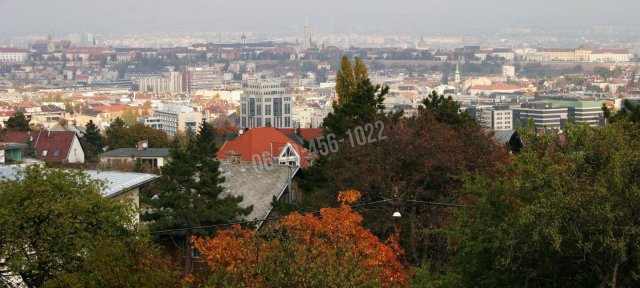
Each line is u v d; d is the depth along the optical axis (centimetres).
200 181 10044
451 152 10719
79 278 5925
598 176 6362
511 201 6688
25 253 6250
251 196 11344
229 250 6662
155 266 6175
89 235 6284
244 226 9812
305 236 6575
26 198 6381
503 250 6550
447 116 13000
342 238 6706
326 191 10694
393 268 7362
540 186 6412
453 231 7362
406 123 11462
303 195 11625
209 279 6034
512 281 6644
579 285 6556
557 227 6112
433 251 10100
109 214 6494
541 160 6612
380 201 10081
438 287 7112
